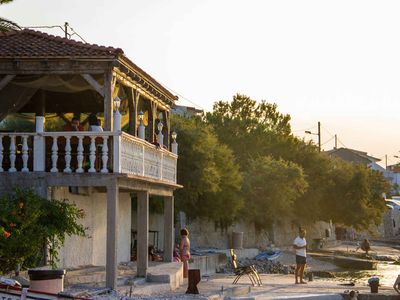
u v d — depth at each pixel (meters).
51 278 16.09
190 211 47.53
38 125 20.78
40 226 19.48
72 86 22.42
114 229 20.23
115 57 20.42
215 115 72.69
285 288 28.59
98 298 18.44
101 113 28.62
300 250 30.70
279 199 59.47
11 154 20.73
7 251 18.58
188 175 45.28
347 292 26.78
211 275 37.03
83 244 24.86
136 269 25.84
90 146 20.52
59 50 20.86
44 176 20.50
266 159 62.34
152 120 27.06
